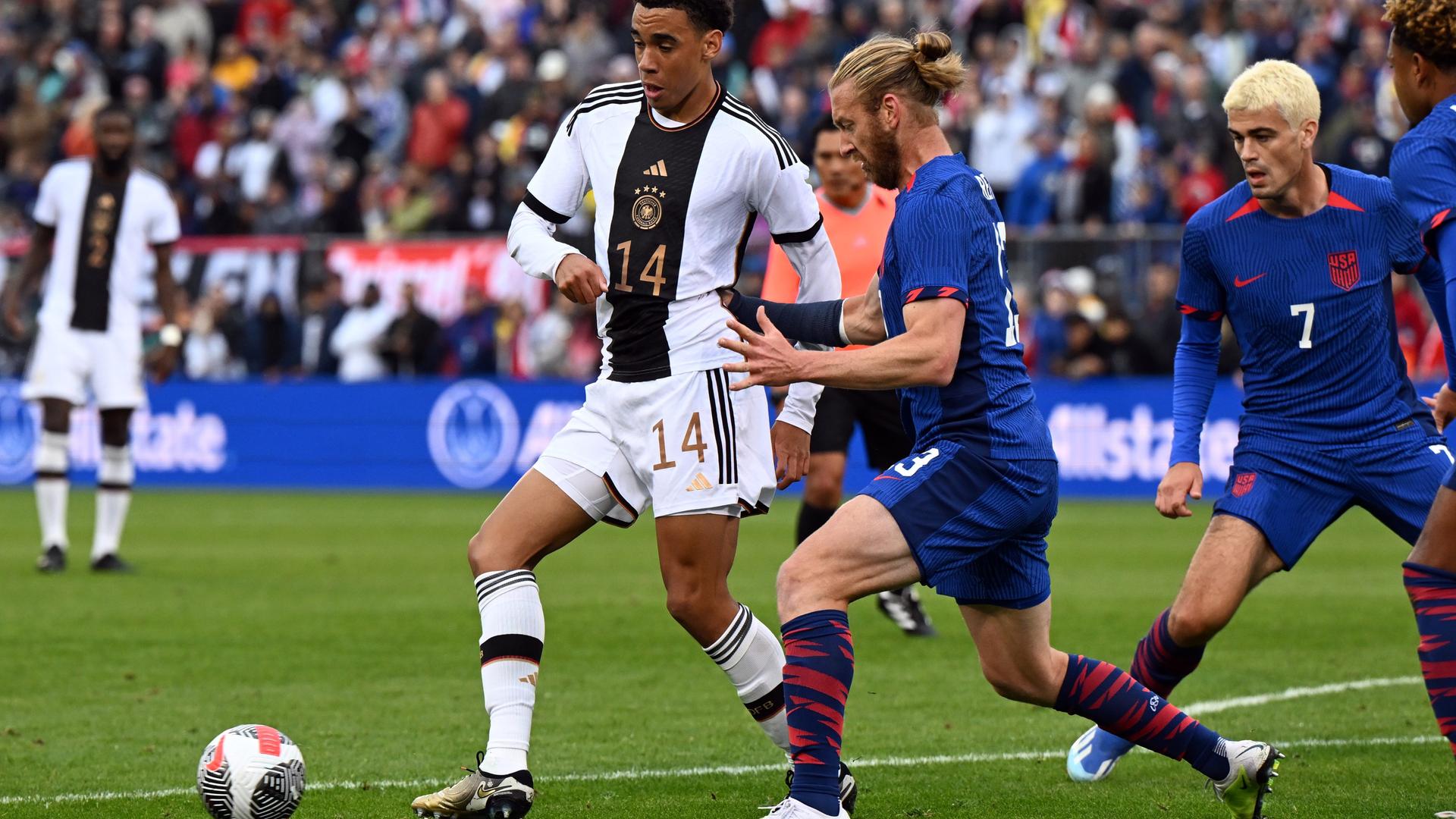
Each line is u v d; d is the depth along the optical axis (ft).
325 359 207.10
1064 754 64.39
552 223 55.52
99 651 90.17
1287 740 66.39
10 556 137.18
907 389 50.80
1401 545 148.97
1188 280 60.03
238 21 278.46
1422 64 49.52
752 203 54.08
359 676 82.58
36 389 122.62
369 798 56.90
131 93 253.65
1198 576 56.85
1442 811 54.39
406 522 167.02
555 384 198.59
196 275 209.77
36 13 278.26
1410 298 174.29
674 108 53.21
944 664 86.33
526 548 53.47
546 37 238.89
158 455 212.43
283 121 241.14
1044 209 198.90
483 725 70.38
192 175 243.19
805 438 56.49
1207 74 208.74
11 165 250.57
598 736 68.18
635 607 107.55
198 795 57.36
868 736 68.03
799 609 47.39
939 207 47.32
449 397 203.00
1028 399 49.29
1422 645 47.60
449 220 215.51
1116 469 185.78
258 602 109.91
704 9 51.52
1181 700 75.25
